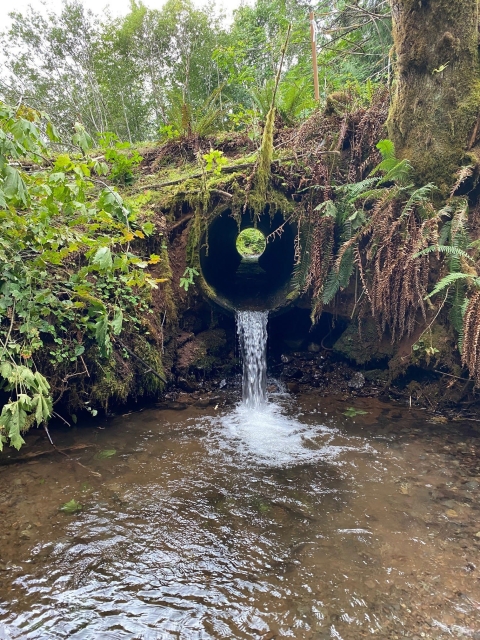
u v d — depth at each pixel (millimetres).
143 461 3457
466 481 3102
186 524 2684
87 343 4082
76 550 2441
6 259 2723
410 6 4309
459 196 4258
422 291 4250
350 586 2178
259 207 4945
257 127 5805
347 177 4957
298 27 9477
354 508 2830
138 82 11766
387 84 5094
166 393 4895
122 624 1964
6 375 2500
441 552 2408
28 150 2336
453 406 4398
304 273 5020
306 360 5613
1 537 2533
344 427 4105
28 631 1917
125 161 5293
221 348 5406
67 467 3340
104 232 4191
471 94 4199
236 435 3965
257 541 2529
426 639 1872
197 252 4980
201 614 2021
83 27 11445
